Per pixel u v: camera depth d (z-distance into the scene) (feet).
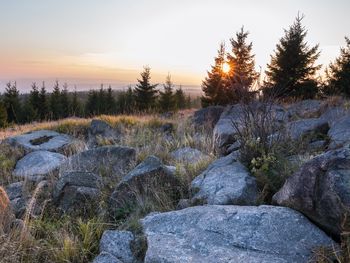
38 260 13.24
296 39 65.41
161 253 11.60
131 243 13.21
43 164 28.40
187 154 25.57
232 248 11.54
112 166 23.48
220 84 85.66
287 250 11.12
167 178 18.57
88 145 34.45
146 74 151.23
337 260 10.21
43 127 44.27
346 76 63.41
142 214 16.49
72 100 195.42
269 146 18.51
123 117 45.11
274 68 67.41
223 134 27.63
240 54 82.64
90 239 14.30
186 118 43.16
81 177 19.43
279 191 14.23
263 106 20.33
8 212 15.29
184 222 13.52
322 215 11.45
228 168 18.12
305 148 20.57
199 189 17.34
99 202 17.60
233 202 15.20
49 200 18.13
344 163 11.29
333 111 30.09
